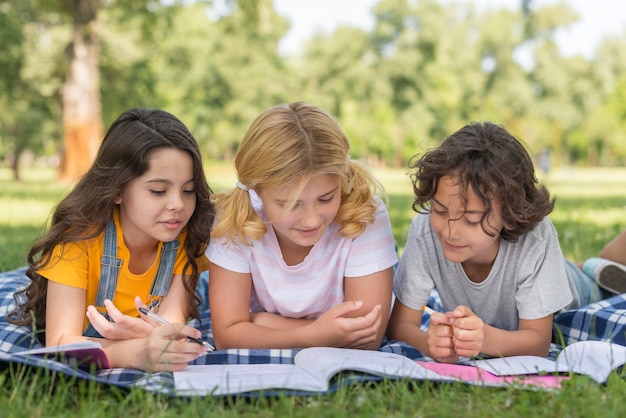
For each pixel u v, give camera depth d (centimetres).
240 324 258
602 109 5622
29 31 2347
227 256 262
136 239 259
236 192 256
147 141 239
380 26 4794
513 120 5356
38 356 204
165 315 266
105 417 174
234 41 4294
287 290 267
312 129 229
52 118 2720
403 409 178
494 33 5288
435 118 4850
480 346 222
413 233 266
